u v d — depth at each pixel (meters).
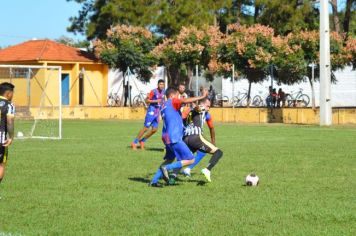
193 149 17.03
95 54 70.31
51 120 58.50
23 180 17.64
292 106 60.94
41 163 21.86
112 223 12.02
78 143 31.16
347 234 11.07
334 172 19.19
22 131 42.34
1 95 14.80
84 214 12.84
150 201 14.27
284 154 24.66
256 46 57.25
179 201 14.25
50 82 66.75
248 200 14.37
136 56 66.56
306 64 56.38
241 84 73.31
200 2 68.88
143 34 67.81
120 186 16.52
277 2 62.84
